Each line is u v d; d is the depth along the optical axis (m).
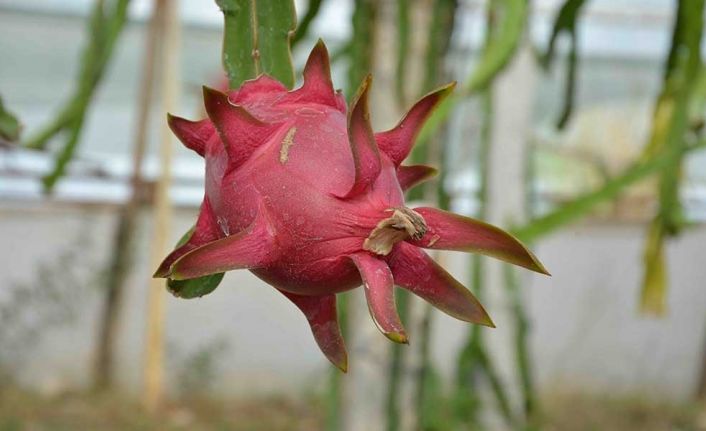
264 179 0.60
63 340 4.63
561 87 4.98
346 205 0.58
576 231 4.64
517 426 2.40
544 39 4.48
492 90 2.29
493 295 2.34
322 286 0.59
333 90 0.67
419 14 1.54
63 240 4.54
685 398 5.36
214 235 0.66
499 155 2.29
